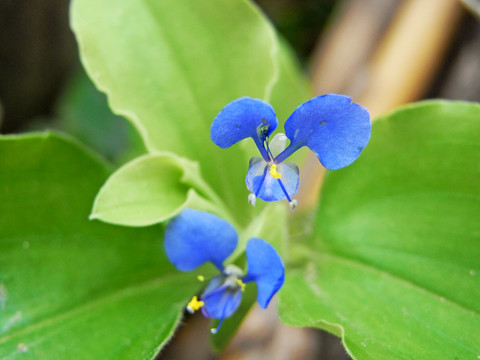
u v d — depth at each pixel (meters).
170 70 0.07
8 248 0.07
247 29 0.07
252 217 0.07
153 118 0.07
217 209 0.06
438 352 0.06
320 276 0.07
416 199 0.07
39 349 0.06
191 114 0.07
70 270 0.07
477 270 0.06
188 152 0.07
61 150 0.07
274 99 0.08
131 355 0.06
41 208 0.07
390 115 0.06
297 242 0.07
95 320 0.07
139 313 0.07
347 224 0.07
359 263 0.07
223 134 0.05
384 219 0.07
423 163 0.06
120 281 0.07
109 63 0.07
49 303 0.07
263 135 0.05
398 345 0.06
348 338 0.05
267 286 0.05
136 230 0.07
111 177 0.06
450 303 0.06
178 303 0.07
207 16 0.07
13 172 0.07
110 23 0.07
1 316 0.06
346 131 0.05
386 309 0.06
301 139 0.06
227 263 0.06
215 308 0.06
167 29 0.07
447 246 0.06
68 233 0.07
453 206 0.06
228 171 0.07
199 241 0.06
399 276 0.06
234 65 0.07
